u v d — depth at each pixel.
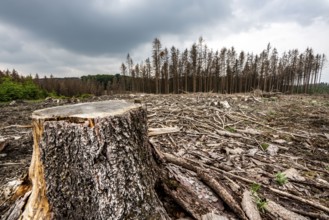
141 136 2.37
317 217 2.70
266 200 2.88
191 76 45.12
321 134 6.61
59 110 2.40
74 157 2.06
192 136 5.92
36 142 2.29
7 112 11.81
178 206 2.41
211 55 44.84
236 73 46.06
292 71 48.44
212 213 2.28
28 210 2.16
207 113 8.70
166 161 3.11
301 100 16.61
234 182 3.18
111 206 1.89
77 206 2.03
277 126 7.55
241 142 5.64
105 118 2.07
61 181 2.08
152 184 2.28
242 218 2.35
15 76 43.41
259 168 4.03
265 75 44.38
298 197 3.05
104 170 1.98
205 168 3.57
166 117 7.87
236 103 11.91
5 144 5.12
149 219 1.88
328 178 3.88
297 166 4.29
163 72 45.03
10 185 2.81
